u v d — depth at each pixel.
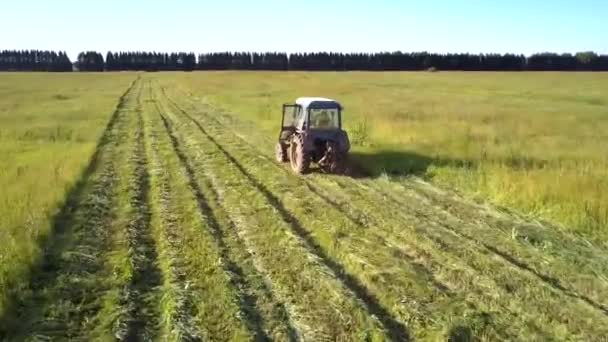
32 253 8.06
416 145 18.55
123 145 18.69
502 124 24.30
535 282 7.62
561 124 24.78
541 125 24.19
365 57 142.38
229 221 10.18
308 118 14.51
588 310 6.84
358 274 7.81
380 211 11.08
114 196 11.91
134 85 64.94
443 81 73.94
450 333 6.13
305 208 10.97
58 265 8.01
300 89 52.59
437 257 8.51
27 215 9.62
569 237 9.71
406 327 6.36
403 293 7.16
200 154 17.02
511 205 11.66
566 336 6.22
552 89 57.56
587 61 131.25
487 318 6.57
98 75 104.75
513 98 43.38
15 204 10.26
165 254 8.41
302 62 147.75
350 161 16.08
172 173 14.13
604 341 6.12
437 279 7.70
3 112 30.27
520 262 8.47
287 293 7.16
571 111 31.55
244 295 7.11
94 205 11.09
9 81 75.62
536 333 6.27
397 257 8.46
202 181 13.41
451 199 12.19
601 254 8.88
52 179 12.50
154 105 36.22
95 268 8.00
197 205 11.07
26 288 7.18
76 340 6.03
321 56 146.00
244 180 13.51
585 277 7.91
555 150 17.55
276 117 27.34
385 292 7.18
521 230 10.03
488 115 28.03
